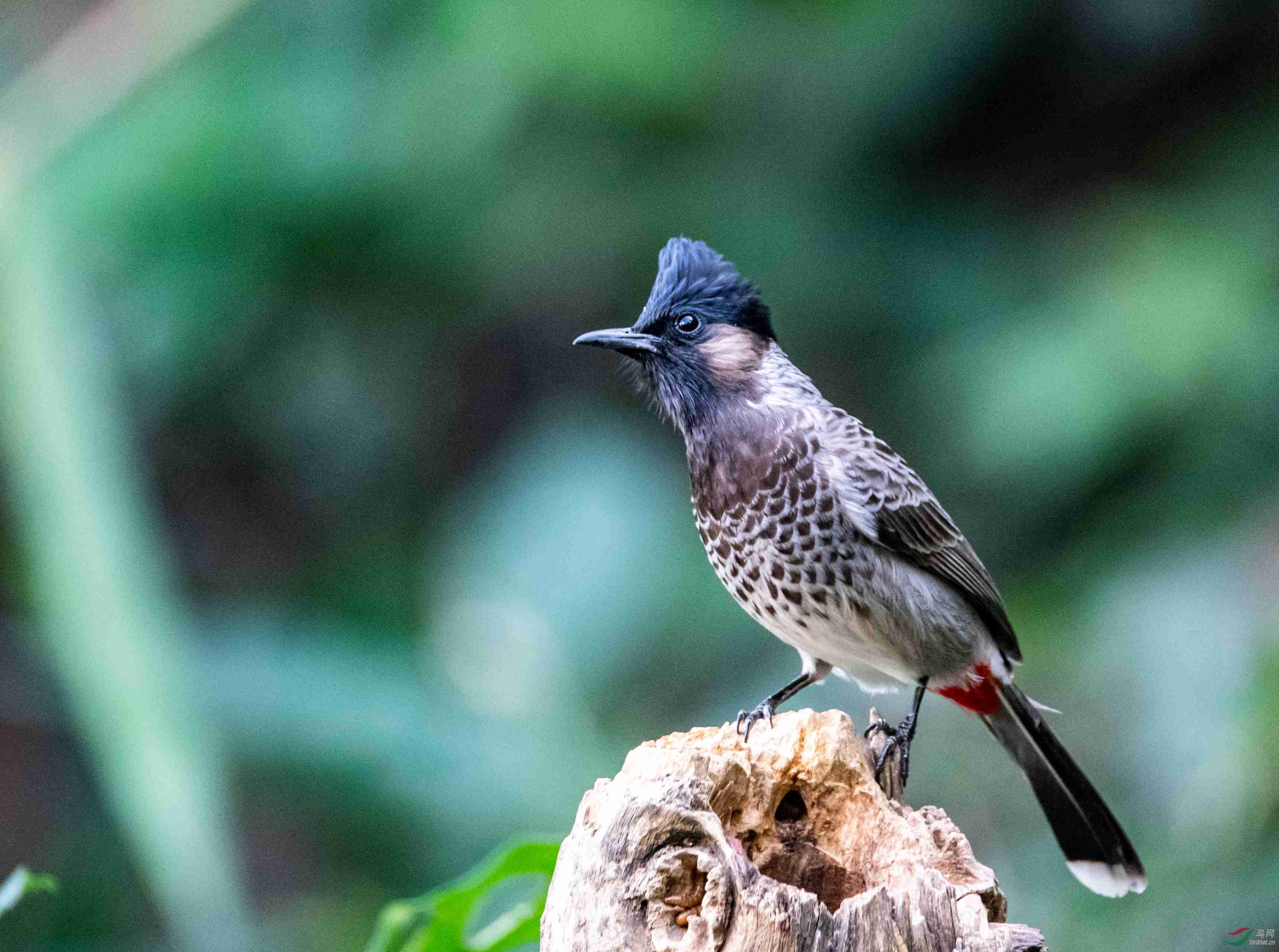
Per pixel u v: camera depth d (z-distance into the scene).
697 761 5.47
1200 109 13.72
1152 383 11.50
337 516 14.08
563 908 5.20
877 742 6.48
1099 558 12.05
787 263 12.97
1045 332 12.00
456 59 12.15
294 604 13.04
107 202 11.92
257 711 10.05
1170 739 10.48
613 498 11.93
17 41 12.86
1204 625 10.77
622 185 12.95
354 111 12.38
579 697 11.29
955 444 12.99
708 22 12.39
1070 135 13.73
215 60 12.23
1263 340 11.52
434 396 14.00
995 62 13.19
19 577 11.92
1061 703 11.17
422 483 14.12
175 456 13.60
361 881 11.17
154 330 12.35
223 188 12.18
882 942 4.96
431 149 12.44
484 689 11.45
